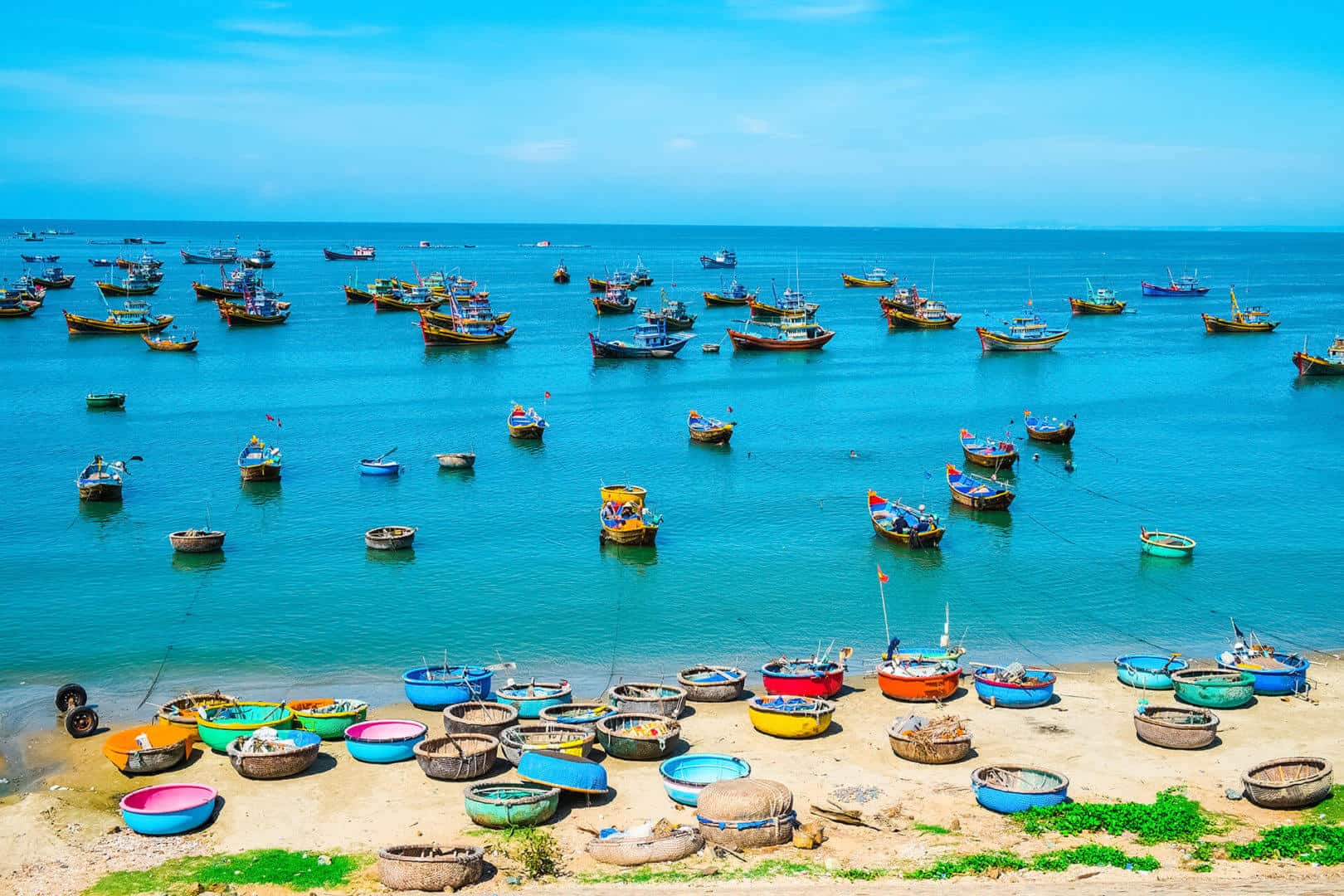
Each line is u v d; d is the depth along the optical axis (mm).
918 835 38969
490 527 86000
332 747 48188
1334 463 107500
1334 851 36812
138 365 169000
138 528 85125
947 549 80375
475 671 54969
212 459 108625
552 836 39531
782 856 37625
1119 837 38500
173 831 39938
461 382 158000
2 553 78938
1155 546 78188
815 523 86812
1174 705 51719
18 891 35781
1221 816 40031
